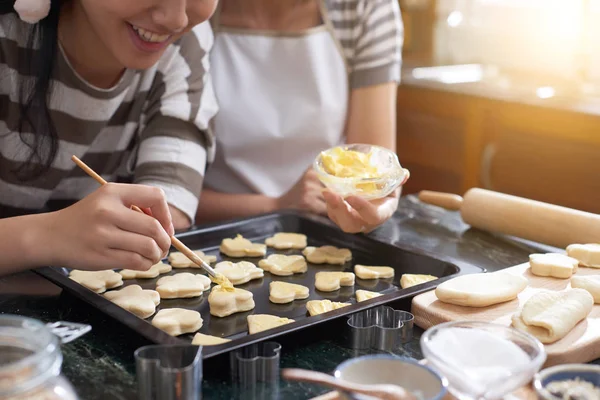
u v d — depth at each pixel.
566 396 0.75
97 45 1.42
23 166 1.53
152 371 0.80
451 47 3.42
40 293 1.15
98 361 0.94
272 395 0.88
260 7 1.98
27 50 1.41
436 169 3.02
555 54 3.02
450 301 1.10
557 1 2.98
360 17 1.99
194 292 1.21
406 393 0.74
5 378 0.69
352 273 1.32
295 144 2.02
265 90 2.01
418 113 3.04
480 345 0.83
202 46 1.70
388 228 1.58
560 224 1.44
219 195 1.94
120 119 1.62
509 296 1.11
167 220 1.16
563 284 1.20
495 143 2.79
